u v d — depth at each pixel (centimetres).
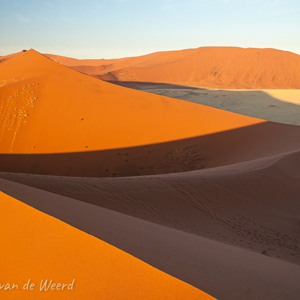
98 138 3675
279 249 1172
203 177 1719
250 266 459
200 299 253
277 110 7088
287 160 2248
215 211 1456
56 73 5469
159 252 367
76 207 610
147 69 18312
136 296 250
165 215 1222
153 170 3089
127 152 3400
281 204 1708
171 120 4178
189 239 599
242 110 7188
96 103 4412
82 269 287
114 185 1370
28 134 3669
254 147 3453
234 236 1215
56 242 338
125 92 4997
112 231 429
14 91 4434
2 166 3111
